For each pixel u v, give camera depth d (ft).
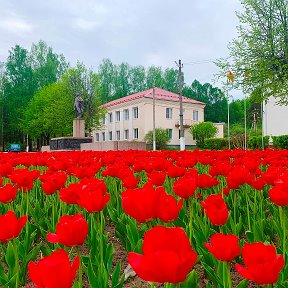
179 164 19.56
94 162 19.15
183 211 11.72
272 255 4.45
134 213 6.15
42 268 3.85
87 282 9.14
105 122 192.65
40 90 187.11
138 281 9.41
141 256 3.60
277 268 4.19
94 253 9.16
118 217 12.37
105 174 14.84
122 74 259.19
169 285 5.83
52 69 213.46
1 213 14.05
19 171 13.85
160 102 166.81
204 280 8.82
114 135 185.78
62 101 156.97
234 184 11.70
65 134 169.27
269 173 11.43
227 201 14.02
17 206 13.55
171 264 3.32
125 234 11.04
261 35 77.46
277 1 76.02
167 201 6.11
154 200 6.05
